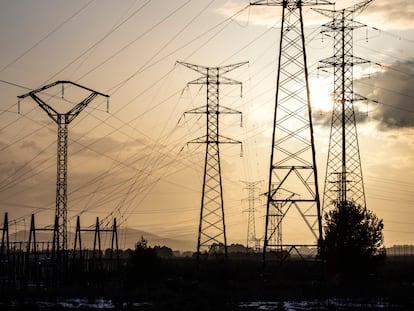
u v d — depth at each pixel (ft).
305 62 499.51
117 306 367.66
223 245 595.88
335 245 521.24
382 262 526.57
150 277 555.28
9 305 366.43
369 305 382.63
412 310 354.33
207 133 594.24
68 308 359.46
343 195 577.02
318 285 497.46
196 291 489.26
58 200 593.01
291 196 501.56
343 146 588.50
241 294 451.53
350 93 599.16
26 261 561.02
